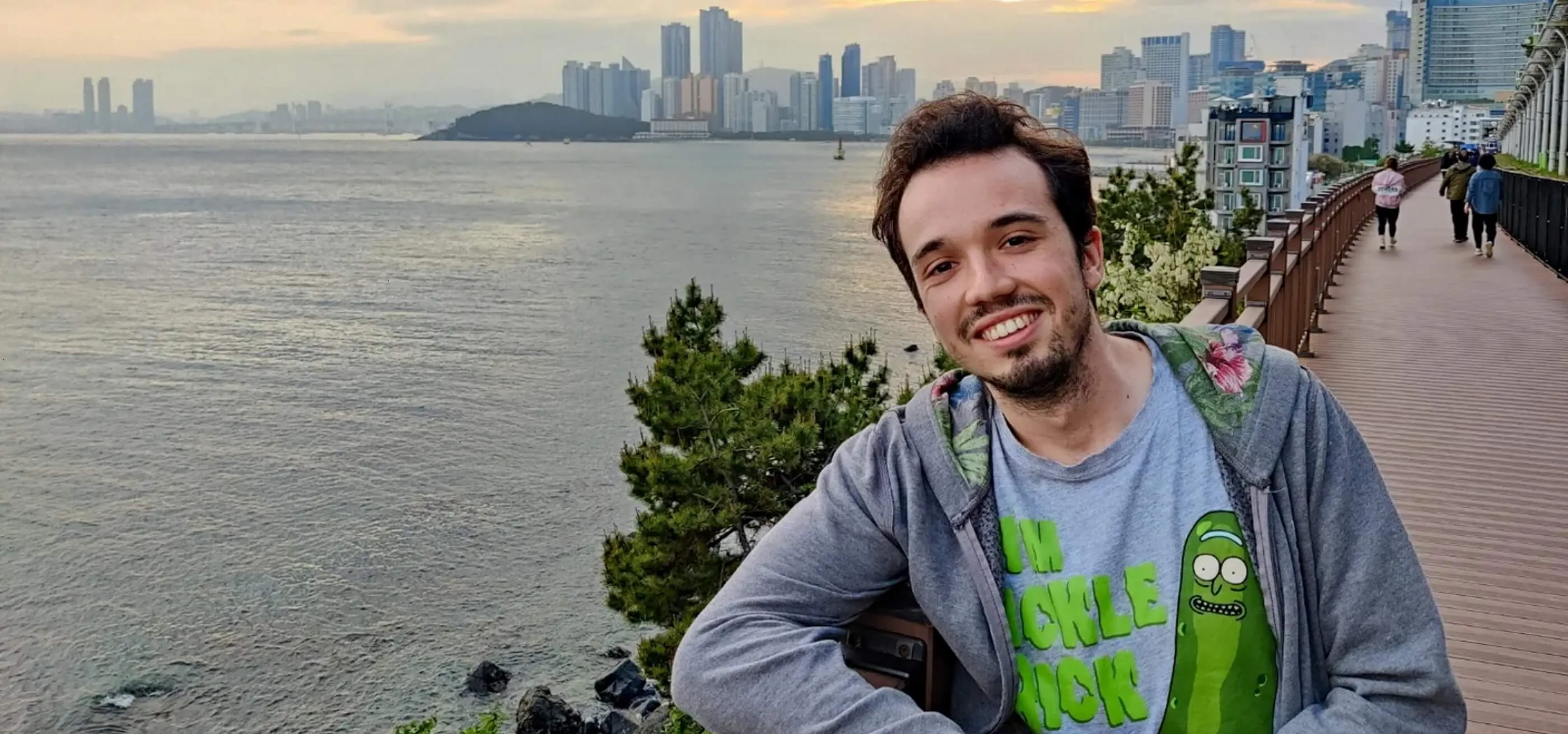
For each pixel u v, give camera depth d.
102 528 23.39
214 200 140.00
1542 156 36.66
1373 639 1.36
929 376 8.54
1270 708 1.35
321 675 17.12
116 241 87.19
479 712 16.09
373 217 110.38
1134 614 1.36
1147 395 1.43
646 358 38.81
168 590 20.19
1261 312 5.56
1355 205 20.67
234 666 17.45
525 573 20.28
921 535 1.42
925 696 1.48
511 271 64.75
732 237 83.88
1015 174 1.36
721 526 9.63
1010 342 1.36
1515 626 4.21
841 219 101.88
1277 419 1.37
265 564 21.12
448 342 43.00
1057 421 1.41
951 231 1.37
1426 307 11.96
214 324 48.25
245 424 31.17
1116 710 1.37
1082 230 1.42
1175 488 1.38
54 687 16.95
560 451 27.53
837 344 38.50
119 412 33.12
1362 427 7.08
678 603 9.62
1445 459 6.36
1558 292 12.88
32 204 131.75
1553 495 5.70
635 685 16.48
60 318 50.47
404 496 24.59
